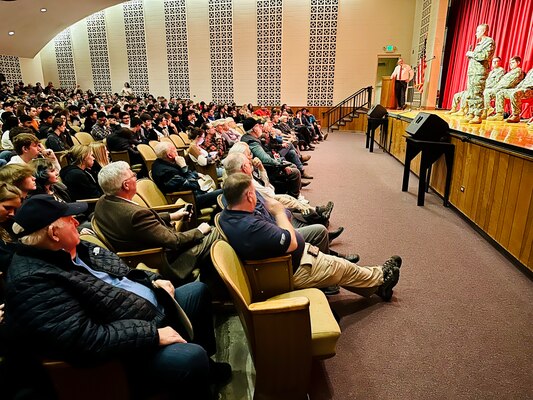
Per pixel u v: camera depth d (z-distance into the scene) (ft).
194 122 26.89
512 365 5.46
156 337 3.79
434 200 13.94
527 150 8.00
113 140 15.70
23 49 47.57
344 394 4.96
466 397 4.89
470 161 11.22
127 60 47.29
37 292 3.34
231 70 44.57
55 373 3.43
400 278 8.02
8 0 37.32
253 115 32.91
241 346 5.96
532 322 6.47
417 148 14.51
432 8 30.73
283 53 42.83
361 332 6.25
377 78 41.91
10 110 23.66
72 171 9.32
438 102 30.76
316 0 40.63
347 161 22.68
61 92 45.14
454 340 6.02
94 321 3.73
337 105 43.19
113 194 6.18
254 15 42.29
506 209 8.97
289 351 4.26
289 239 5.38
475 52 14.85
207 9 43.21
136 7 45.01
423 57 32.63
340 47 41.50
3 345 3.51
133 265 6.15
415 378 5.22
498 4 21.91
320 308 5.09
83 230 6.16
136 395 3.79
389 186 16.21
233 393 5.00
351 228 11.00
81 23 47.50
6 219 5.32
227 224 5.39
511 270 8.34
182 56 45.42
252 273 5.42
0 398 3.73
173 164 9.77
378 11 39.73
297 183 13.47
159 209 8.24
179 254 6.61
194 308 5.11
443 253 9.25
